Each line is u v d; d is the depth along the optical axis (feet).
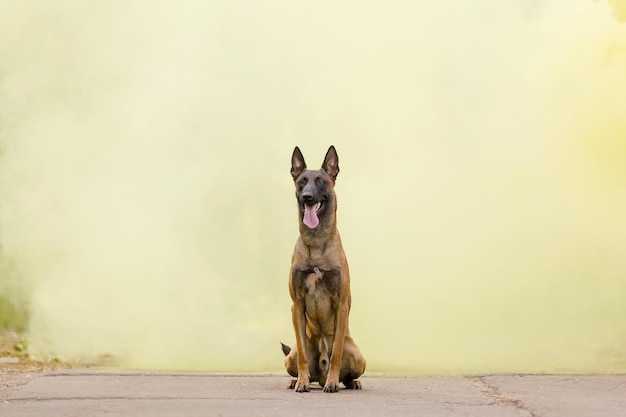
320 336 23.57
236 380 25.86
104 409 18.74
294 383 23.65
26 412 18.25
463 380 26.48
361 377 27.94
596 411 18.95
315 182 23.11
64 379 25.05
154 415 17.81
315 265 22.84
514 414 18.54
